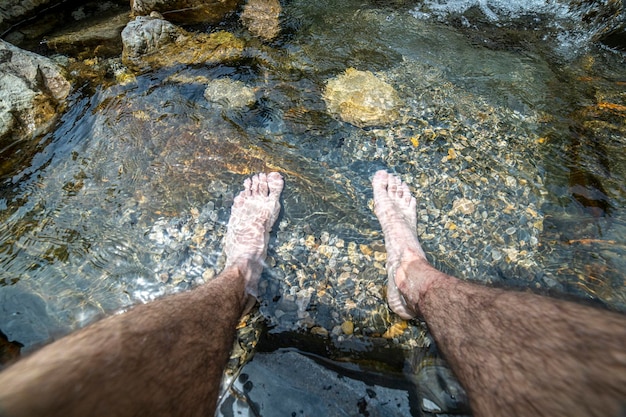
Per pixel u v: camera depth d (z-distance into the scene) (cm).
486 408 44
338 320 80
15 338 77
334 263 88
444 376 69
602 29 127
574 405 34
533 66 123
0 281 85
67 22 149
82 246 91
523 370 41
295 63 125
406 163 102
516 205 94
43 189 101
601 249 84
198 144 108
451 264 86
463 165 101
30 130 110
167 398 39
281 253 89
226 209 96
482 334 51
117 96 119
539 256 86
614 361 34
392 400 68
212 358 51
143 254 90
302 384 70
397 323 79
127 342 40
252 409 67
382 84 117
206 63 126
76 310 81
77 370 33
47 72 120
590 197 92
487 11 141
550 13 138
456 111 112
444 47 130
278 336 78
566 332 41
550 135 105
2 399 27
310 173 102
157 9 141
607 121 107
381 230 92
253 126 111
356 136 108
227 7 144
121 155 106
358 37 133
